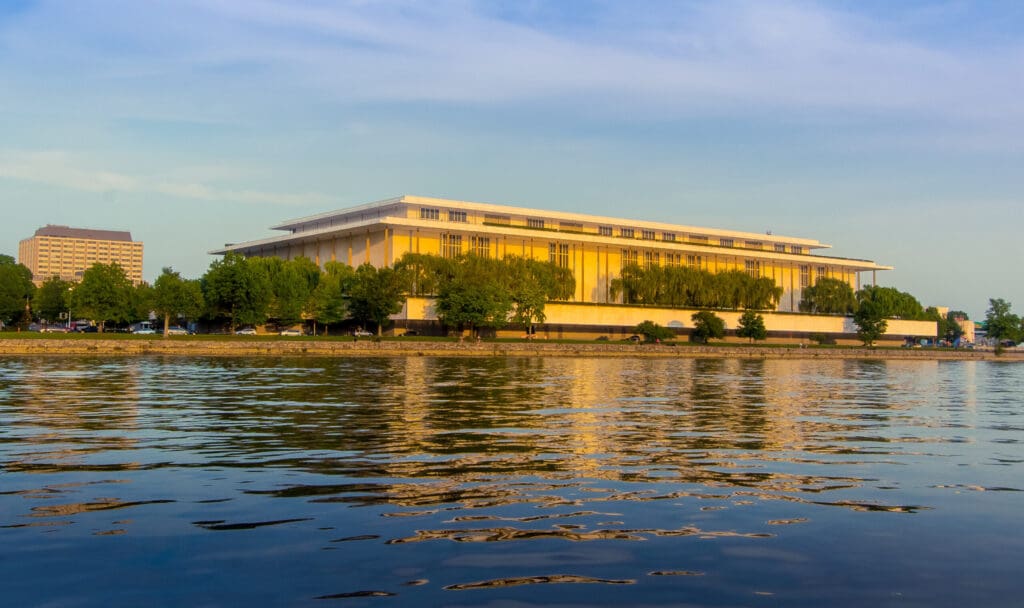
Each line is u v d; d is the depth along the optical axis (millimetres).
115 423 27734
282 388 45031
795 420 31656
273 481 17391
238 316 121000
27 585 10930
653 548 12711
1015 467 20516
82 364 71125
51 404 34562
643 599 10617
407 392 42812
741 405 38250
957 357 163625
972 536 13633
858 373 85125
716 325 152000
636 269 156375
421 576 11336
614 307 151125
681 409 35344
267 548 12516
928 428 29906
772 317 168000
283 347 102062
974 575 11695
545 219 159375
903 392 53062
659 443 23828
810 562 12172
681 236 177500
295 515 14430
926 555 12586
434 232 145750
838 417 33406
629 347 126188
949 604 10602
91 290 115312
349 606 10273
